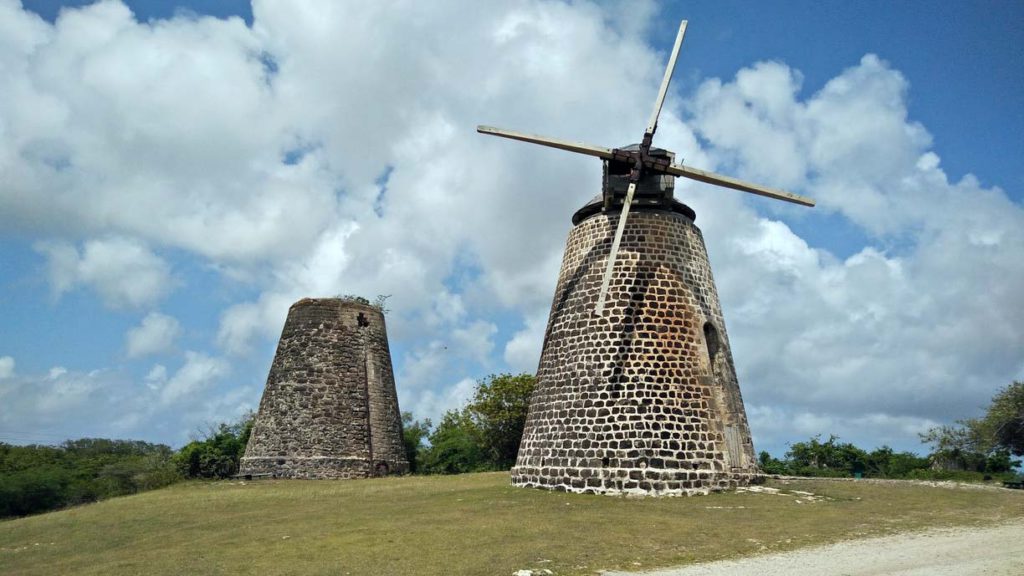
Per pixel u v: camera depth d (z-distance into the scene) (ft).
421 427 199.41
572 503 68.33
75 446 233.14
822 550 48.73
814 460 157.79
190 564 48.03
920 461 149.59
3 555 59.77
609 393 77.20
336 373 126.82
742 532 54.44
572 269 86.74
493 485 87.25
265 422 123.95
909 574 41.24
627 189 82.79
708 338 84.17
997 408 121.60
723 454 77.10
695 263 84.79
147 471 147.74
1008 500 70.54
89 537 64.39
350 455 123.13
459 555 47.83
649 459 73.97
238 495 88.89
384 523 59.98
